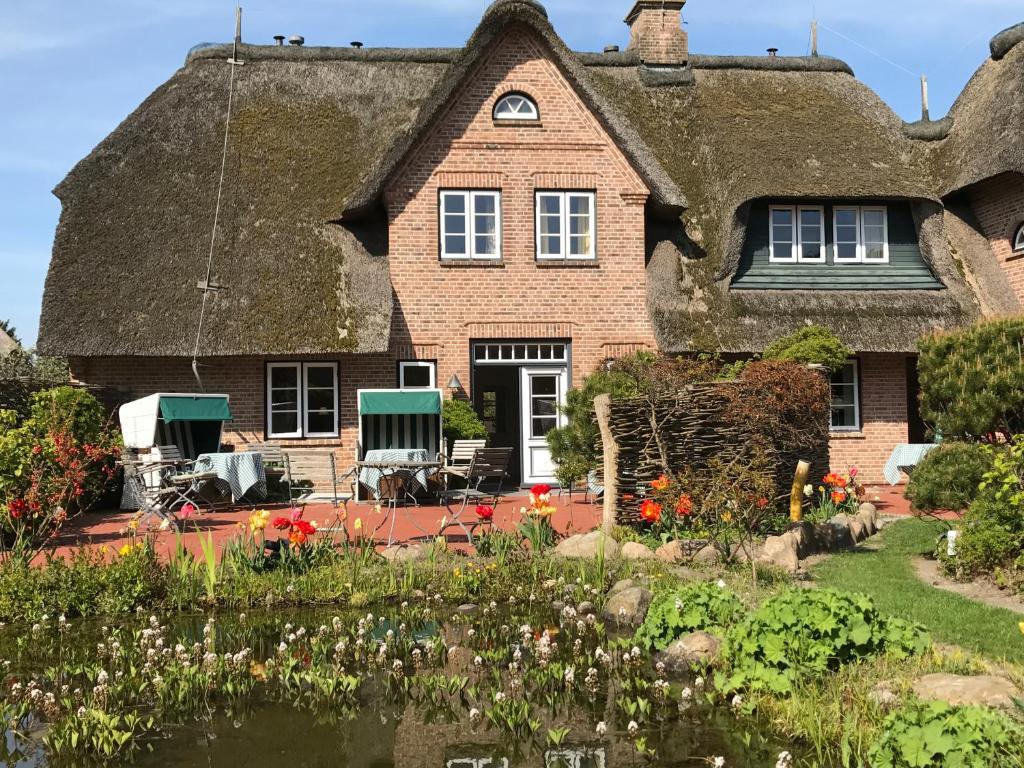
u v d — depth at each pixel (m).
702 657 7.20
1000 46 23.50
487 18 19.62
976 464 10.59
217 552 11.82
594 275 20.23
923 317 20.41
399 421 18.20
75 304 18.31
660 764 5.58
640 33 24.95
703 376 13.91
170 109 21.61
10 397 17.08
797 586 9.45
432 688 6.92
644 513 11.10
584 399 15.87
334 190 20.69
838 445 20.75
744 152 21.44
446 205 20.11
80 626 8.96
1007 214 21.34
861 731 5.62
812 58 25.08
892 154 22.11
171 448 17.25
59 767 5.69
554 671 7.14
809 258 21.19
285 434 19.31
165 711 6.63
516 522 13.29
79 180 19.97
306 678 7.09
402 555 11.23
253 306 18.72
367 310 18.95
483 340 20.03
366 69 23.19
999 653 6.93
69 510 15.66
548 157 20.28
